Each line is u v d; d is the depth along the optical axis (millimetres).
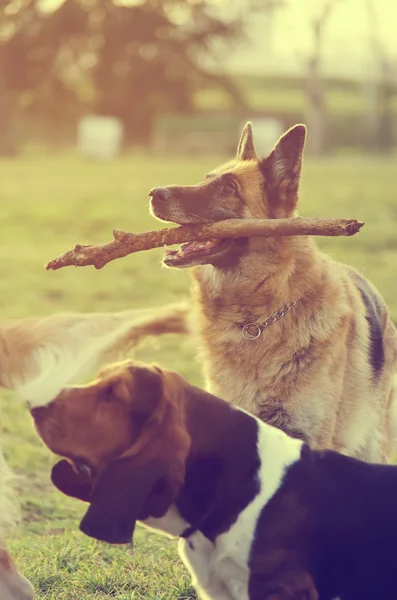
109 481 3830
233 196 5801
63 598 5422
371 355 6008
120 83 57438
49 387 3961
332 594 4113
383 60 62312
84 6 55500
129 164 43500
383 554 4109
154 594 5496
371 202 24109
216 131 58688
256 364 5691
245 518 4062
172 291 15133
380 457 6086
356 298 6074
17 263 17453
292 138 5902
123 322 4551
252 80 81375
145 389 3906
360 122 62375
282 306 5684
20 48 55000
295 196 5957
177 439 3881
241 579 4094
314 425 5625
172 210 5645
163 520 4121
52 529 6562
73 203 25438
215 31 56875
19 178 33812
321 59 59531
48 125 59625
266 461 4148
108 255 5535
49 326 4512
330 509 4121
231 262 5723
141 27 56062
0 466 4750
